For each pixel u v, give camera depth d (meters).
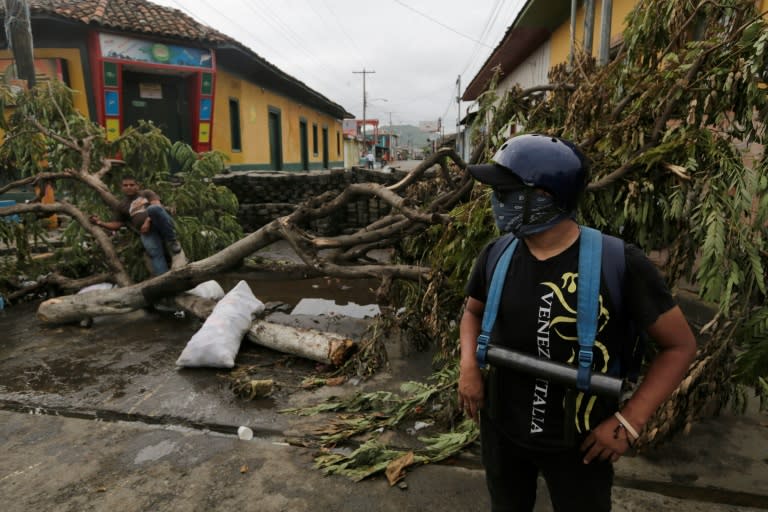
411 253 4.53
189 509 2.32
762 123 2.46
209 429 3.06
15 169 6.97
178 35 11.53
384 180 10.59
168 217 5.55
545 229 1.26
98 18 10.47
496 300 1.35
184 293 5.22
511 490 1.51
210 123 12.99
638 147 2.80
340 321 5.05
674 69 2.71
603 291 1.21
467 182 4.14
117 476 2.57
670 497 2.35
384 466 2.56
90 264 6.72
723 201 2.34
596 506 1.32
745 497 2.34
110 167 6.39
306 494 2.41
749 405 3.12
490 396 1.41
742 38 2.40
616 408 1.28
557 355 1.26
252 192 10.29
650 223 2.69
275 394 3.47
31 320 5.25
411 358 4.09
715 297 2.29
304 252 4.41
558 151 1.24
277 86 18.14
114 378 3.75
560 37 10.20
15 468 2.65
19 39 7.69
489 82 4.30
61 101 6.56
